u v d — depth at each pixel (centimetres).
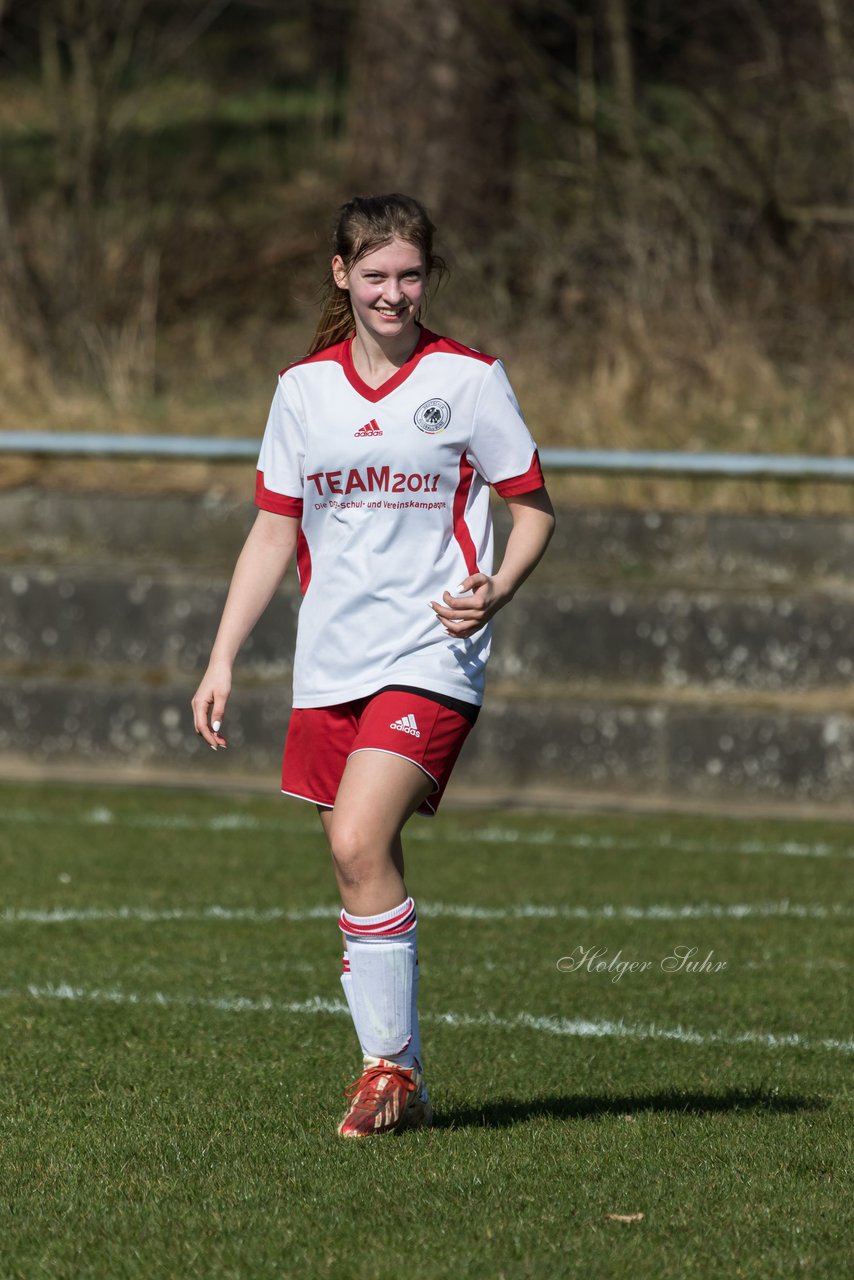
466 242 5959
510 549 1423
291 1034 1897
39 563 4309
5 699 4134
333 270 1437
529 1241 1192
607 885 2916
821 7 5966
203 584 4144
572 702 3956
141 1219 1244
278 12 8656
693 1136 1484
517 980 2198
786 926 2583
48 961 2269
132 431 4938
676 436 4747
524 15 6419
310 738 1475
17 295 5691
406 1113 1477
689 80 6266
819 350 5231
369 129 6288
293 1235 1204
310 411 1436
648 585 4094
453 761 1437
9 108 8088
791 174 6078
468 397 1413
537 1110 1591
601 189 6050
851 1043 1892
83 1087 1659
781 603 3969
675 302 5300
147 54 7738
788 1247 1189
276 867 3023
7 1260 1161
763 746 3869
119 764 4100
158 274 6294
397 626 1421
